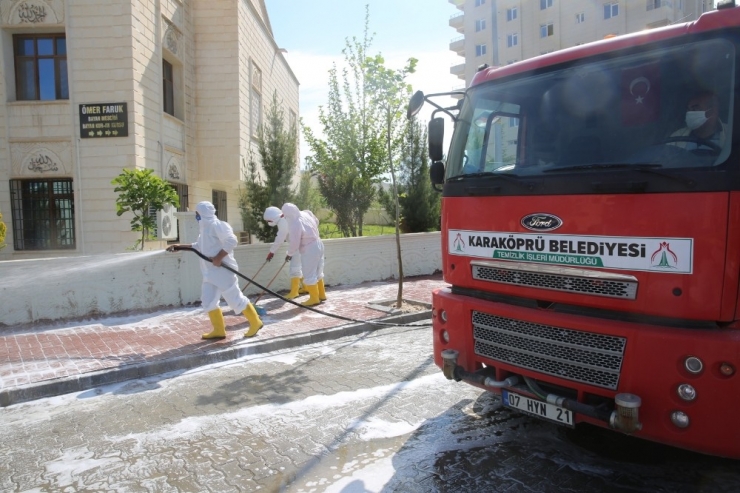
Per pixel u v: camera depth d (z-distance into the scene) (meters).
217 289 7.09
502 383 3.80
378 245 12.22
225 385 5.68
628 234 3.10
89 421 4.80
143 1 13.77
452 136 4.49
